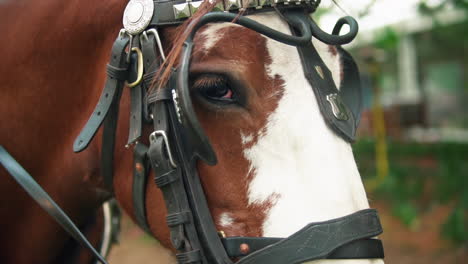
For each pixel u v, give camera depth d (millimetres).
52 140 1613
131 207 1486
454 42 7090
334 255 1170
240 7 1284
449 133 11023
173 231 1319
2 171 1643
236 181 1273
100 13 1497
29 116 1609
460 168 6129
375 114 8227
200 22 1211
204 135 1164
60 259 1869
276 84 1266
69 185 1632
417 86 11969
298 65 1283
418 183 6852
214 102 1277
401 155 8250
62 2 1566
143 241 3469
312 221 1189
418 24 10430
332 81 1323
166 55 1342
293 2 1313
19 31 1613
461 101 11055
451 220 5469
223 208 1294
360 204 1242
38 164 1646
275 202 1228
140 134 1334
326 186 1207
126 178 1465
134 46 1354
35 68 1583
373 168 7957
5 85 1620
